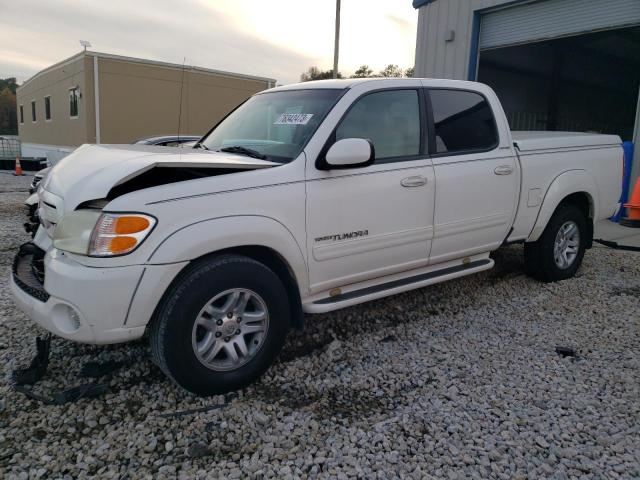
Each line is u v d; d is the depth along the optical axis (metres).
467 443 2.69
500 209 4.51
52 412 2.90
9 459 2.52
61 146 24.09
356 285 3.81
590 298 4.85
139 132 21.50
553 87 17.30
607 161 5.48
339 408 3.01
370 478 2.43
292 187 3.25
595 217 5.47
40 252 3.28
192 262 2.98
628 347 3.82
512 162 4.55
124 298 2.72
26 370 3.23
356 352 3.73
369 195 3.61
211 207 2.94
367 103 3.75
